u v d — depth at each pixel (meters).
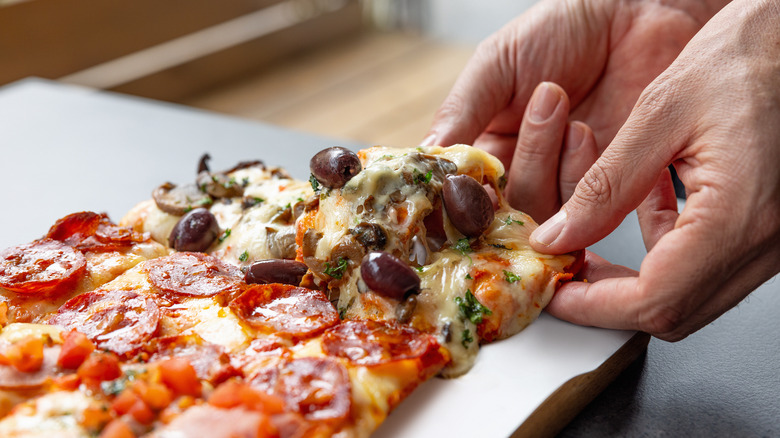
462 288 0.41
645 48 0.58
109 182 0.65
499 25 1.79
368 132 1.37
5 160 0.69
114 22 1.35
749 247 0.39
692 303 0.40
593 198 0.42
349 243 0.42
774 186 0.38
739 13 0.42
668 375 0.43
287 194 0.49
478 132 0.58
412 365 0.38
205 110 1.46
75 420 0.35
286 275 0.43
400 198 0.43
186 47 1.51
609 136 0.61
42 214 0.61
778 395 0.41
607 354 0.40
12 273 0.43
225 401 0.35
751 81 0.40
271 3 1.69
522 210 0.52
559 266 0.43
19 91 0.86
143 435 0.35
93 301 0.41
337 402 0.36
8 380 0.36
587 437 0.40
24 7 1.20
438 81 1.59
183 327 0.40
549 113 0.50
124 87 1.38
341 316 0.42
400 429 0.37
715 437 0.39
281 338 0.39
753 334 0.45
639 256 0.53
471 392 0.39
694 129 0.41
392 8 1.92
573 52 0.58
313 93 1.55
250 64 1.64
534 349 0.41
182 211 0.49
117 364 0.36
